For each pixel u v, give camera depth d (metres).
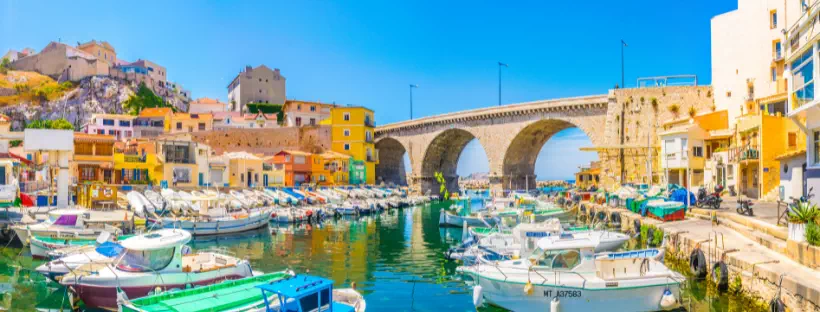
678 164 55.62
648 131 65.44
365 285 26.03
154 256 21.44
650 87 66.12
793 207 20.83
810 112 24.00
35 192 49.09
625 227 43.62
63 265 22.84
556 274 19.95
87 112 147.38
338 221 58.28
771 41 53.12
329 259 33.28
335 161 96.31
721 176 51.53
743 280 20.09
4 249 33.47
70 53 158.50
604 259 19.84
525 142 90.25
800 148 38.16
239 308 16.72
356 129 106.62
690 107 63.25
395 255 34.88
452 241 41.97
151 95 164.75
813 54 22.00
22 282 25.56
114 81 157.12
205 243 40.12
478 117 91.62
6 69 151.50
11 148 66.62
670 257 29.50
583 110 74.38
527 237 26.17
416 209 77.94
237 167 76.94
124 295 18.08
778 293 17.30
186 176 68.06
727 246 23.69
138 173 66.38
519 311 20.41
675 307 19.39
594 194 65.75
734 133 51.00
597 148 64.50
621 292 19.16
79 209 36.09
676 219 36.88
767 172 42.41
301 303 15.73
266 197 64.81
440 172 111.50
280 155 90.19
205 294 17.50
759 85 54.47
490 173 89.12
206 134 107.94
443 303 22.73
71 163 60.75
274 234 45.78
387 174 123.94
